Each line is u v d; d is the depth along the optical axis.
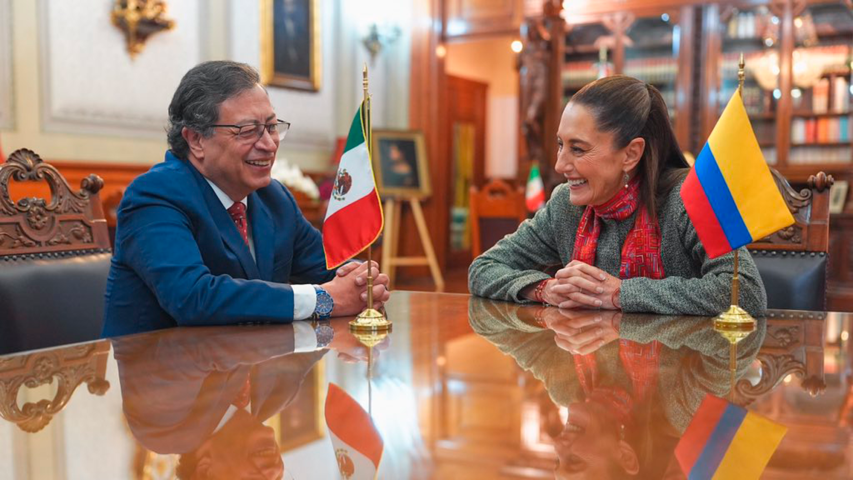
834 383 0.96
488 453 0.68
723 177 1.45
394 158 8.33
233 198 1.80
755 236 1.43
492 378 0.99
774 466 0.63
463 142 10.89
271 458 0.66
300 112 7.74
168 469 0.64
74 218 1.95
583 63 7.96
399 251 8.75
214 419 0.80
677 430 0.74
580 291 1.65
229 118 1.69
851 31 7.02
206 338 1.31
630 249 1.81
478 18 8.38
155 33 6.11
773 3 7.21
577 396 0.89
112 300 1.69
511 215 5.80
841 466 0.63
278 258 1.90
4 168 1.79
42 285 1.78
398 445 0.70
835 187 7.21
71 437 0.73
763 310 1.57
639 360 1.11
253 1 7.09
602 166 1.72
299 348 1.21
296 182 6.70
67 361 1.11
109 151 5.85
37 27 5.32
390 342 1.26
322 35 7.98
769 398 0.88
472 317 1.54
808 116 7.26
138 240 1.61
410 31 8.67
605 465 0.64
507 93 11.63
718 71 7.46
